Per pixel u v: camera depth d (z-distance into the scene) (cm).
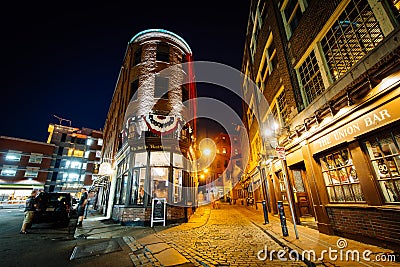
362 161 480
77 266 429
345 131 529
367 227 474
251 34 1600
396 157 429
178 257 461
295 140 785
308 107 711
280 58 959
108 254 507
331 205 597
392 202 425
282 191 1069
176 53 1644
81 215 979
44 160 3503
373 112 445
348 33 562
